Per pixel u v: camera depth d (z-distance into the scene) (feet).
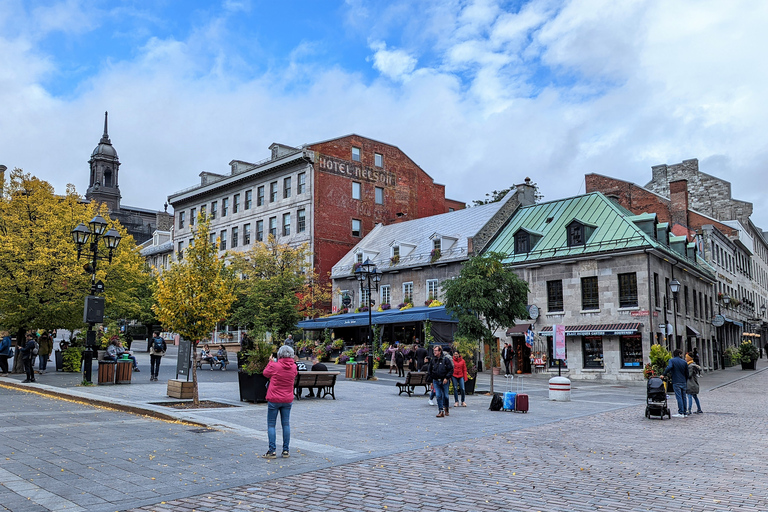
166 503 23.71
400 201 188.85
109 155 365.20
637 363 107.76
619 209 130.21
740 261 207.82
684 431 46.29
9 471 27.94
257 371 55.93
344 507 23.47
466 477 28.86
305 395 66.49
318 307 161.07
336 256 169.27
